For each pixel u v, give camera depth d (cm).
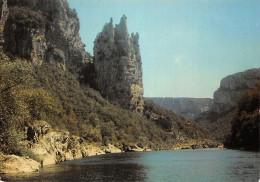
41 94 5391
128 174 5228
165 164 7088
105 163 7225
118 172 5488
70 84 16912
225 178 4788
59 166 6259
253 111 11906
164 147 17650
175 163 7331
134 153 12538
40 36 15738
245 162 7000
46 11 18188
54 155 7256
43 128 7112
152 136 18938
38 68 14525
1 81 4256
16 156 5097
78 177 4766
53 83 14500
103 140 13600
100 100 18212
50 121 8675
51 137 7481
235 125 13038
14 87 4425
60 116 11294
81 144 10281
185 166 6562
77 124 12425
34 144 6450
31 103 5138
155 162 7669
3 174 4653
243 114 12306
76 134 11044
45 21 17025
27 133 6366
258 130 10938
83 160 8169
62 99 13475
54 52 17375
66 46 18762
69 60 19812
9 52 14438
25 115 4741
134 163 7325
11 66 4369
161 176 5034
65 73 17525
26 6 17438
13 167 4859
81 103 15075
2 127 4316
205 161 7688
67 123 11306
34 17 15888
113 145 13888
